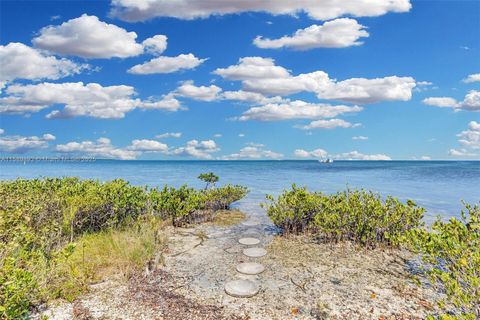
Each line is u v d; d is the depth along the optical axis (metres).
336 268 7.19
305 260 7.70
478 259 4.44
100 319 4.97
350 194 10.73
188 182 34.69
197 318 5.07
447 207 17.22
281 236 9.87
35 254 5.66
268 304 5.55
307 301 5.66
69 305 5.35
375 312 5.28
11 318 4.23
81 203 8.52
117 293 5.83
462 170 72.62
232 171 70.56
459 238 5.26
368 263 7.50
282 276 6.75
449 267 4.95
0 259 5.31
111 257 7.31
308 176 48.81
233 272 6.95
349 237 9.41
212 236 9.90
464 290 4.62
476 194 23.36
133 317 5.05
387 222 8.51
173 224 10.95
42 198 8.56
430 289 6.12
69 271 6.25
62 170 68.00
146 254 7.55
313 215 10.11
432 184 32.84
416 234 5.94
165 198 10.88
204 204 12.61
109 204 9.60
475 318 4.01
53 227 7.39
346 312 5.29
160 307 5.38
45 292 5.28
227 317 5.12
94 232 9.07
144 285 6.20
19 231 6.36
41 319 4.57
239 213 13.88
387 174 55.22
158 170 73.88
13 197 8.67
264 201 18.27
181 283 6.37
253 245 8.94
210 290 6.07
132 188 10.84
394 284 6.35
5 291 4.24
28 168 79.12
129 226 9.72
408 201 8.78
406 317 5.12
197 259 7.76
